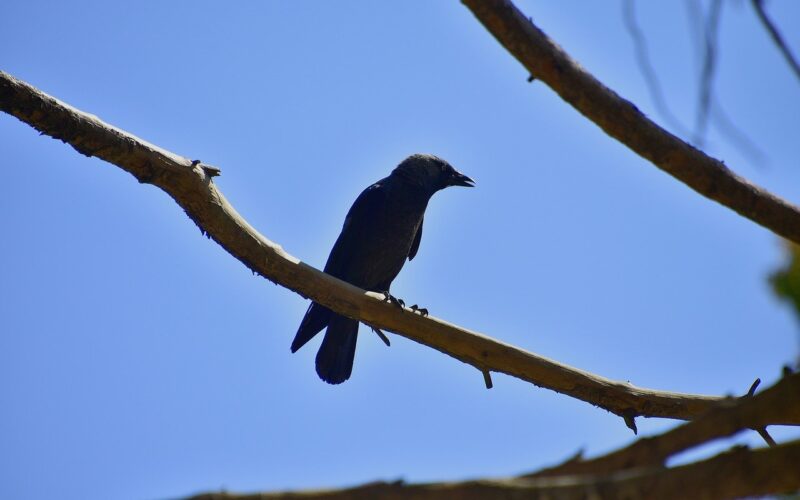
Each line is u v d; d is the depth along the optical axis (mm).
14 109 9250
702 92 5305
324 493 4785
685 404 11117
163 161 10016
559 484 4848
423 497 4797
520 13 7430
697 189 8211
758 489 4863
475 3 7301
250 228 10938
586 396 11320
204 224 10734
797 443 4859
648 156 8023
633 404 11195
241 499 4703
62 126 9469
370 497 4793
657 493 4863
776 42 5328
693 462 4953
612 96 7727
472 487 4824
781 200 8258
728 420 5273
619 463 5223
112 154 9812
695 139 5535
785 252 6629
